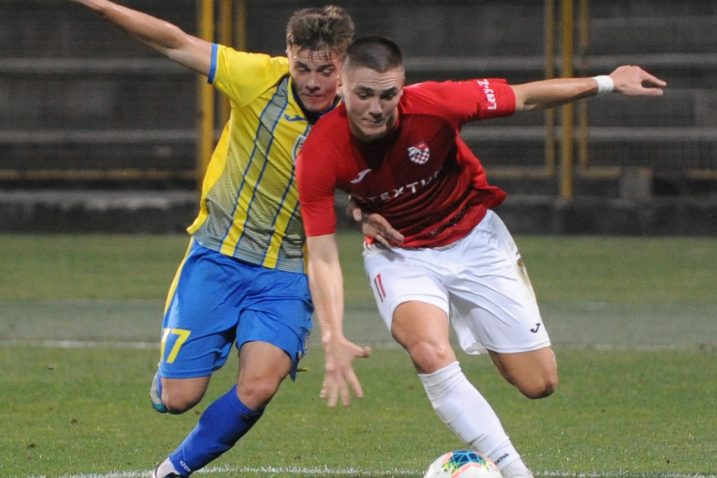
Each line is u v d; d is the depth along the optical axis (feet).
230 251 62.90
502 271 63.10
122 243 222.48
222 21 239.50
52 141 264.72
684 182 241.35
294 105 61.00
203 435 62.18
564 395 93.97
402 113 58.08
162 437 79.56
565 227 232.94
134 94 268.21
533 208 233.55
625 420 84.53
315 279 57.06
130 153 264.11
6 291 161.99
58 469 69.87
